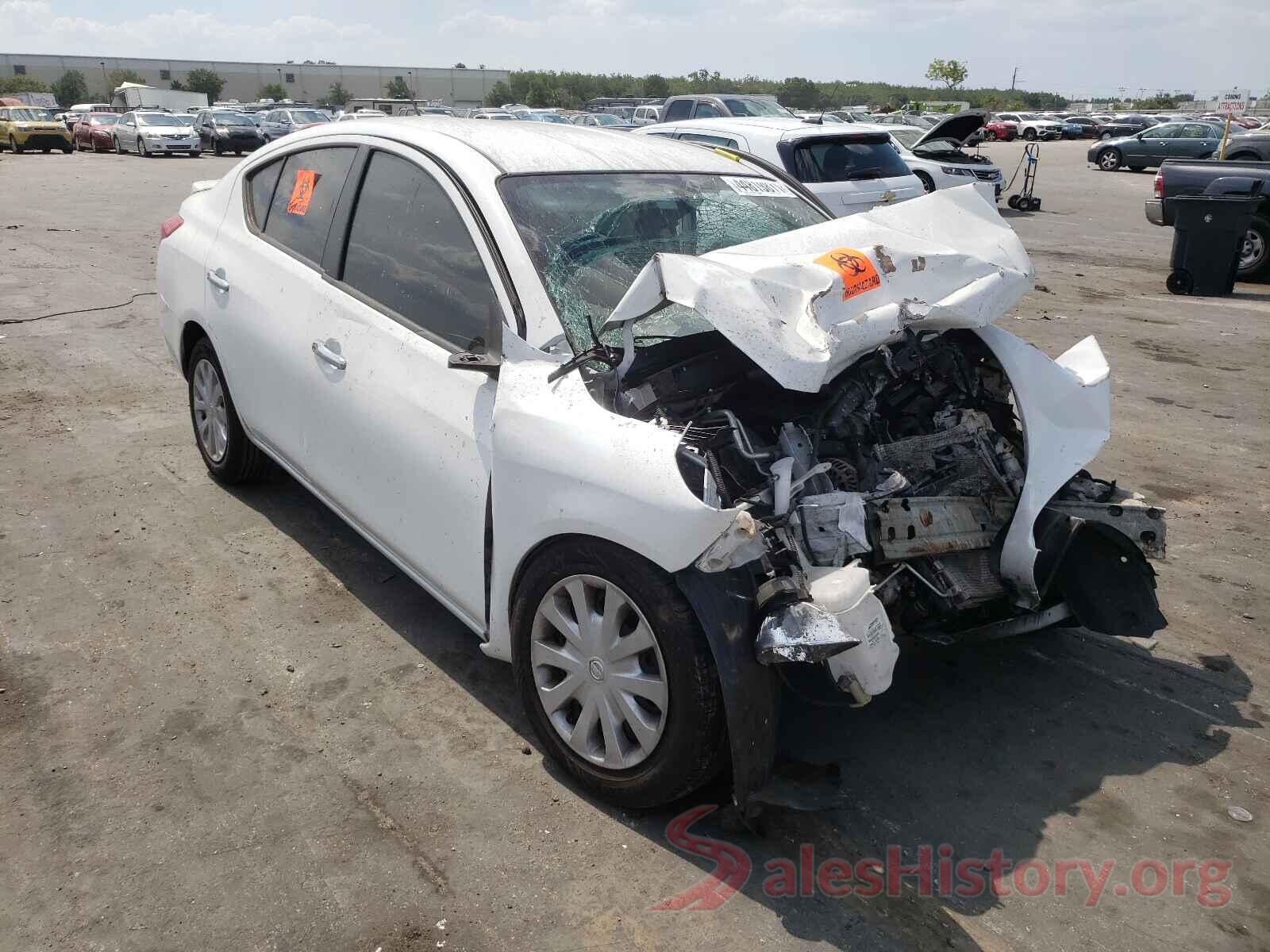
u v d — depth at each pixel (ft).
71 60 383.24
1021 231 54.60
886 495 10.26
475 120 13.62
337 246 12.77
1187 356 27.71
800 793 8.92
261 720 10.80
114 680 11.39
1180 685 12.07
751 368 11.07
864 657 8.55
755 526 8.24
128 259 38.19
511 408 9.71
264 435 14.29
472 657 12.12
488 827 9.35
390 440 11.34
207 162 101.14
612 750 9.36
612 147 12.90
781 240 10.74
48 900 8.38
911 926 8.43
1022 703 11.63
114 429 19.22
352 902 8.46
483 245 10.68
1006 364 11.33
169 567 13.98
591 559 9.09
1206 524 16.61
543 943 8.13
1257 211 40.32
